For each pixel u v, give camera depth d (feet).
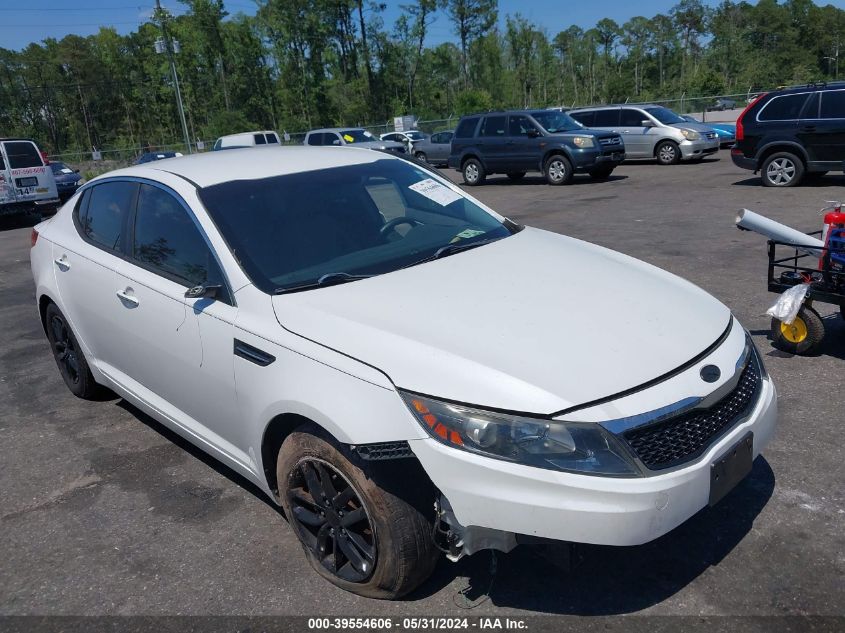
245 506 12.09
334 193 12.53
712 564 9.57
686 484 8.05
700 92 237.04
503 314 9.43
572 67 360.07
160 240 12.44
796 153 43.01
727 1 358.43
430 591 9.49
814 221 32.17
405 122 157.17
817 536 9.96
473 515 8.04
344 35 253.24
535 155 59.06
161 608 9.68
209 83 261.65
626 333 9.08
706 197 42.34
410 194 13.34
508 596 9.29
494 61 269.64
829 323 18.33
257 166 13.02
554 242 12.73
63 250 15.31
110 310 13.48
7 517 12.38
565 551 8.13
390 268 11.14
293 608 9.43
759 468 11.76
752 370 9.64
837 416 13.30
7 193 55.67
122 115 339.57
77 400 17.40
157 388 12.92
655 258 27.12
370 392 8.57
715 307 10.41
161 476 13.35
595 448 7.80
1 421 16.52
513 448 7.86
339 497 9.19
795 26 450.30
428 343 8.77
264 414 9.86
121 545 11.24
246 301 10.43
